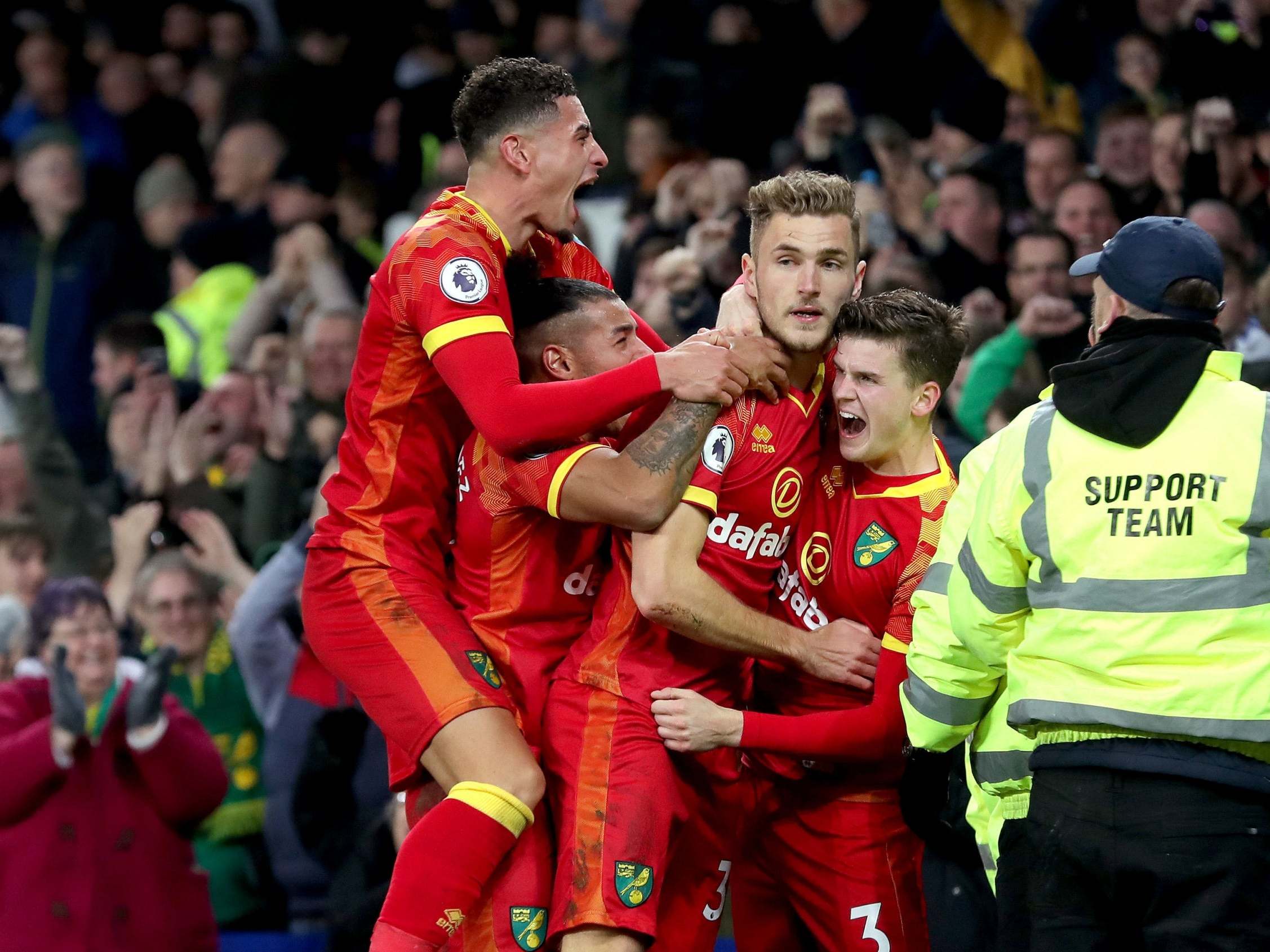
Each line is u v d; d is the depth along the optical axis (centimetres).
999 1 2309
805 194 1045
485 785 998
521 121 1065
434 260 1025
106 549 2169
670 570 1001
